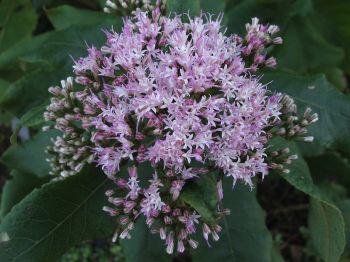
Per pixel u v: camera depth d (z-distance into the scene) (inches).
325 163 7.2
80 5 8.5
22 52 6.7
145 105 4.6
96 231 5.4
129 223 4.9
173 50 4.8
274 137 5.4
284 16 6.9
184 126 4.6
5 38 7.8
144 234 6.0
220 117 4.7
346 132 5.8
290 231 8.5
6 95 6.3
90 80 5.1
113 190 5.0
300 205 8.5
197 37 4.8
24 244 5.1
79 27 6.3
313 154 6.7
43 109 5.5
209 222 4.7
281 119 5.3
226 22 6.2
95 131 5.0
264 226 6.1
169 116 4.7
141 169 5.4
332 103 5.8
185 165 4.9
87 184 5.3
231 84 4.7
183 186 4.8
